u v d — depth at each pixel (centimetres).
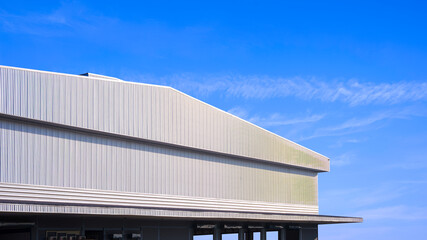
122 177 3156
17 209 2223
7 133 2602
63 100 2828
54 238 2708
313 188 5062
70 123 2848
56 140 2820
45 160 2753
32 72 2694
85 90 2947
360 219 4875
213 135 3806
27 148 2678
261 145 4294
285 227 4588
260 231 4356
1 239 2681
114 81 3117
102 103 3034
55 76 2800
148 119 3306
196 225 3616
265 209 4338
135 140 3262
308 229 4878
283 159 4544
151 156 3366
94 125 2975
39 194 2700
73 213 2444
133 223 3191
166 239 3409
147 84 3322
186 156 3628
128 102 3191
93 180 2988
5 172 2567
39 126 2745
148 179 3322
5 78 2575
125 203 3152
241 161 4138
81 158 2939
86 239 2955
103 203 3019
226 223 3862
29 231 2625
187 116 3597
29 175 2670
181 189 3556
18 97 2619
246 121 4153
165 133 3412
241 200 4084
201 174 3738
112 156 3114
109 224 3038
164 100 3428
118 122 3116
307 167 4888
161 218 3266
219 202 3866
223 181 3931
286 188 4647
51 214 2588
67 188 2842
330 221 4559
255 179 4272
